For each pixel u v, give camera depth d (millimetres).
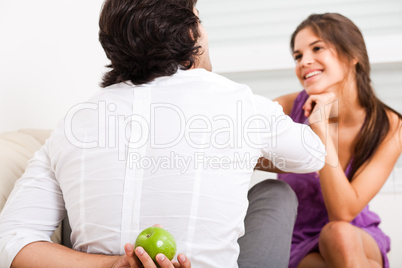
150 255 745
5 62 1366
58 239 1207
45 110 1637
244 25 2617
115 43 940
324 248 1388
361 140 1644
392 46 2416
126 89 916
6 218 912
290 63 2545
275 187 1220
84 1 2006
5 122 1367
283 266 1127
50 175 947
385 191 2279
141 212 837
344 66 1687
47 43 1650
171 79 917
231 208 865
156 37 911
